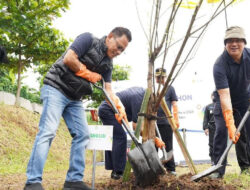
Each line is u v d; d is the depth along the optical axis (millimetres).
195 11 2145
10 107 9094
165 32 2439
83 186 2539
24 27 5684
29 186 2207
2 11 5461
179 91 7402
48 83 2447
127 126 2590
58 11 6172
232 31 3035
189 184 2654
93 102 15750
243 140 3691
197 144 7496
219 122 3355
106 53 2594
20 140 7578
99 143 2627
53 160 7781
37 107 10930
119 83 7039
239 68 3256
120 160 3551
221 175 3270
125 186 2633
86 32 2535
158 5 2434
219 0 2377
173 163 4398
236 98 3518
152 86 2732
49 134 2344
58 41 9234
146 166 2344
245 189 2619
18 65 9305
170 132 4539
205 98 7379
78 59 2506
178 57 2396
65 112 2646
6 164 5727
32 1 5902
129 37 2549
